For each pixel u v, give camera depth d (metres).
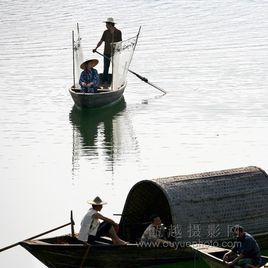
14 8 170.62
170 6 168.00
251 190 55.78
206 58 120.56
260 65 114.69
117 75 100.56
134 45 102.19
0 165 75.38
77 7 168.38
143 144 80.81
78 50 103.25
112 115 93.62
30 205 64.69
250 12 160.12
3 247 56.88
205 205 54.31
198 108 94.12
